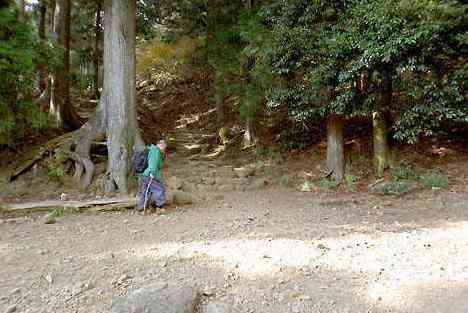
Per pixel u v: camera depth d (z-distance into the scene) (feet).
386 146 30.40
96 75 62.44
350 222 20.01
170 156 40.63
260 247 15.85
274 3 31.50
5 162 32.09
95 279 12.53
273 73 29.89
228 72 37.73
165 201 24.48
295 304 11.00
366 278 12.62
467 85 25.13
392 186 26.32
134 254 15.14
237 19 38.29
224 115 53.11
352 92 27.71
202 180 32.22
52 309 10.60
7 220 20.75
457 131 33.27
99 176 29.45
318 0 27.86
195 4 43.16
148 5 47.32
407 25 23.20
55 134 38.55
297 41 27.45
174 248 15.87
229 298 11.30
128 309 9.96
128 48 29.71
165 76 68.44
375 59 24.32
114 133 28.76
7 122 25.34
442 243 15.92
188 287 11.26
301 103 30.50
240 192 29.96
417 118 26.43
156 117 57.93
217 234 18.02
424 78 26.32
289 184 31.71
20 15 26.32
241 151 41.47
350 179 29.32
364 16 24.90
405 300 11.16
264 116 46.68
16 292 11.54
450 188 25.40
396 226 18.90
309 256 14.69
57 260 14.42
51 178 29.50
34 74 26.66
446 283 12.11
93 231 18.80
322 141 38.47
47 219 20.48
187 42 52.75
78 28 58.70
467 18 24.23
